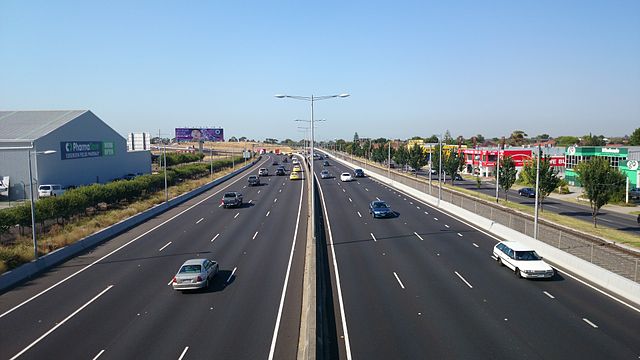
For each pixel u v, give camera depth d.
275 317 19.64
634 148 69.25
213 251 32.44
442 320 19.03
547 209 52.75
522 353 15.90
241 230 40.22
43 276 27.23
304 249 32.34
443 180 86.44
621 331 17.69
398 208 52.69
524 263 25.27
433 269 26.95
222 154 191.62
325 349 16.45
